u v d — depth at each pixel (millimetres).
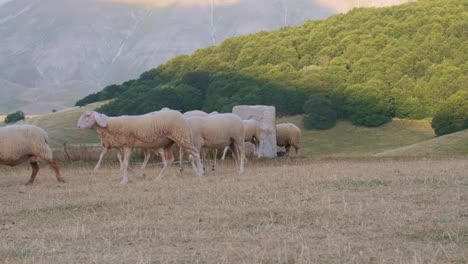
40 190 16719
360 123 74312
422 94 73438
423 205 11688
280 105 78062
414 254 8188
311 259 8086
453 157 29953
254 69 86125
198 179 17750
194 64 96250
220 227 10367
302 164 24703
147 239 9672
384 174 17250
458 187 14000
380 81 75625
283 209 11625
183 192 14625
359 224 10172
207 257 8430
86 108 101500
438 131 66312
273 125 35188
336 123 75500
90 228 10688
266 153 34750
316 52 91062
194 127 19219
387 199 12562
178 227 10469
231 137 19844
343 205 11859
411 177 16078
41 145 18062
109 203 13484
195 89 83250
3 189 17422
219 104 77875
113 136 18047
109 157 29359
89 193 15508
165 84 92875
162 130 18125
